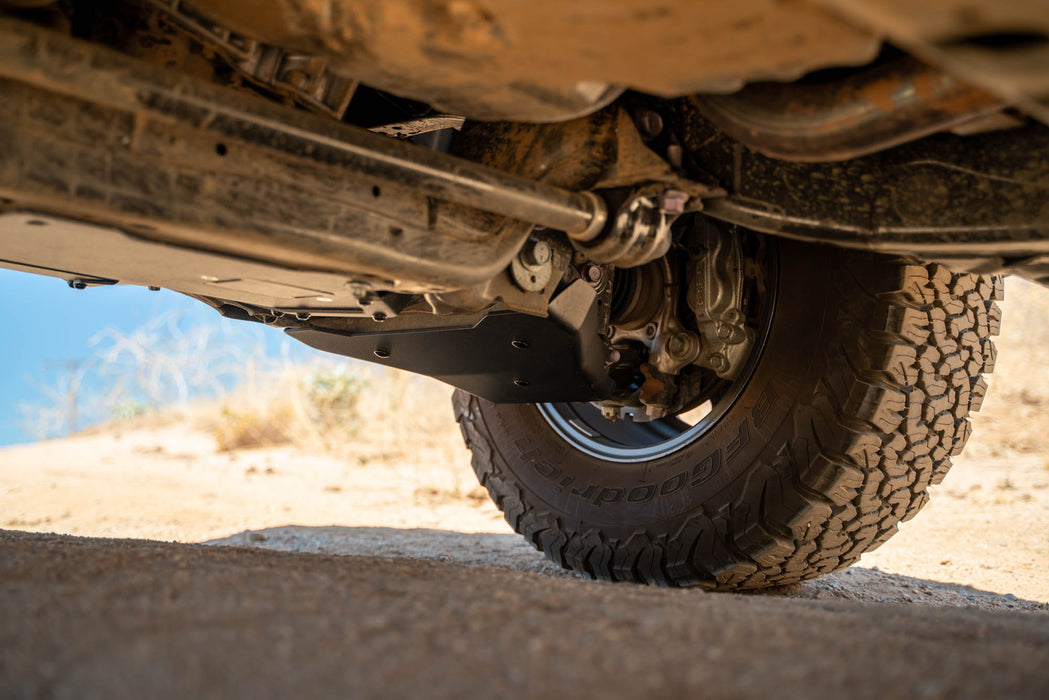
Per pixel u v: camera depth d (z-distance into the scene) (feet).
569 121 6.84
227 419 31.40
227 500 18.60
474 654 3.87
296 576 5.49
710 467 8.75
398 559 7.00
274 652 3.79
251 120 5.26
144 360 40.27
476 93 5.16
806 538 8.14
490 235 6.57
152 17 5.68
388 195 6.07
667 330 9.23
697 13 3.84
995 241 5.92
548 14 4.03
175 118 5.05
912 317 7.73
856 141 5.35
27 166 4.86
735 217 6.82
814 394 8.02
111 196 5.08
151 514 16.16
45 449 31.24
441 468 23.80
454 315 8.13
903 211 6.30
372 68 5.03
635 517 9.31
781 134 5.57
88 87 4.80
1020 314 32.78
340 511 17.29
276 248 5.70
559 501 10.27
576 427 10.57
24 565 5.36
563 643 4.05
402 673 3.61
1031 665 3.93
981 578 11.26
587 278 8.04
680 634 4.27
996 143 5.91
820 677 3.68
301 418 29.30
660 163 6.52
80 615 4.24
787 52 4.08
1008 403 28.04
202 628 4.09
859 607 5.70
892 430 7.80
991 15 2.80
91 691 3.36
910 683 3.64
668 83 4.52
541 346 8.32
